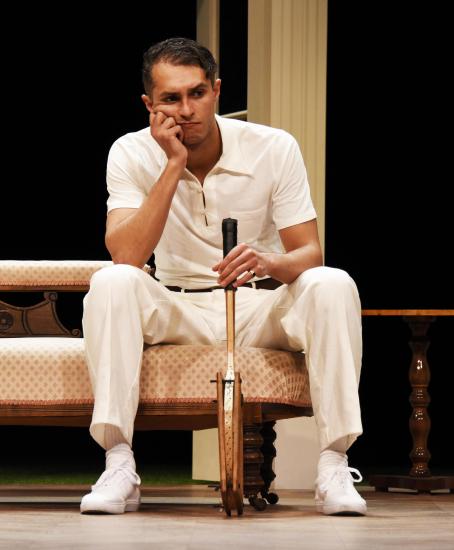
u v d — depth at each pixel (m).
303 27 10.12
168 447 15.80
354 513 5.95
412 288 15.17
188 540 4.63
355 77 14.88
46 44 15.37
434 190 14.95
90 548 4.30
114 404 5.95
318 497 6.09
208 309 6.75
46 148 15.73
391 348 15.34
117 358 5.99
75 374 6.46
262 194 6.85
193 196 6.86
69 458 13.66
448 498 8.32
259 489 6.29
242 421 5.84
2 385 6.48
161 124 6.46
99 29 15.27
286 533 4.96
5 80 15.46
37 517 5.78
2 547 4.36
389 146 14.96
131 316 6.05
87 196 15.85
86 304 6.10
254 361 6.27
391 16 14.69
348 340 6.08
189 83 6.36
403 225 15.09
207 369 6.23
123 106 15.53
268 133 6.93
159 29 15.17
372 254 15.20
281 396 6.30
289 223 6.79
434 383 15.31
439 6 14.57
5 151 15.70
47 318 7.71
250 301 6.75
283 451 9.70
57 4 15.22
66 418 6.51
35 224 15.86
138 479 6.06
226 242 5.99
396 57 14.77
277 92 10.03
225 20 11.16
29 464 12.55
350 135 15.04
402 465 12.66
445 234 14.99
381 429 15.41
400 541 4.65
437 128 14.83
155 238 6.46
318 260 6.57
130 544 4.46
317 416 6.11
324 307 6.09
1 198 15.78
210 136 6.74
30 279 7.59
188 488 9.37
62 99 15.55
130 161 6.93
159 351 6.32
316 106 10.11
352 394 6.02
